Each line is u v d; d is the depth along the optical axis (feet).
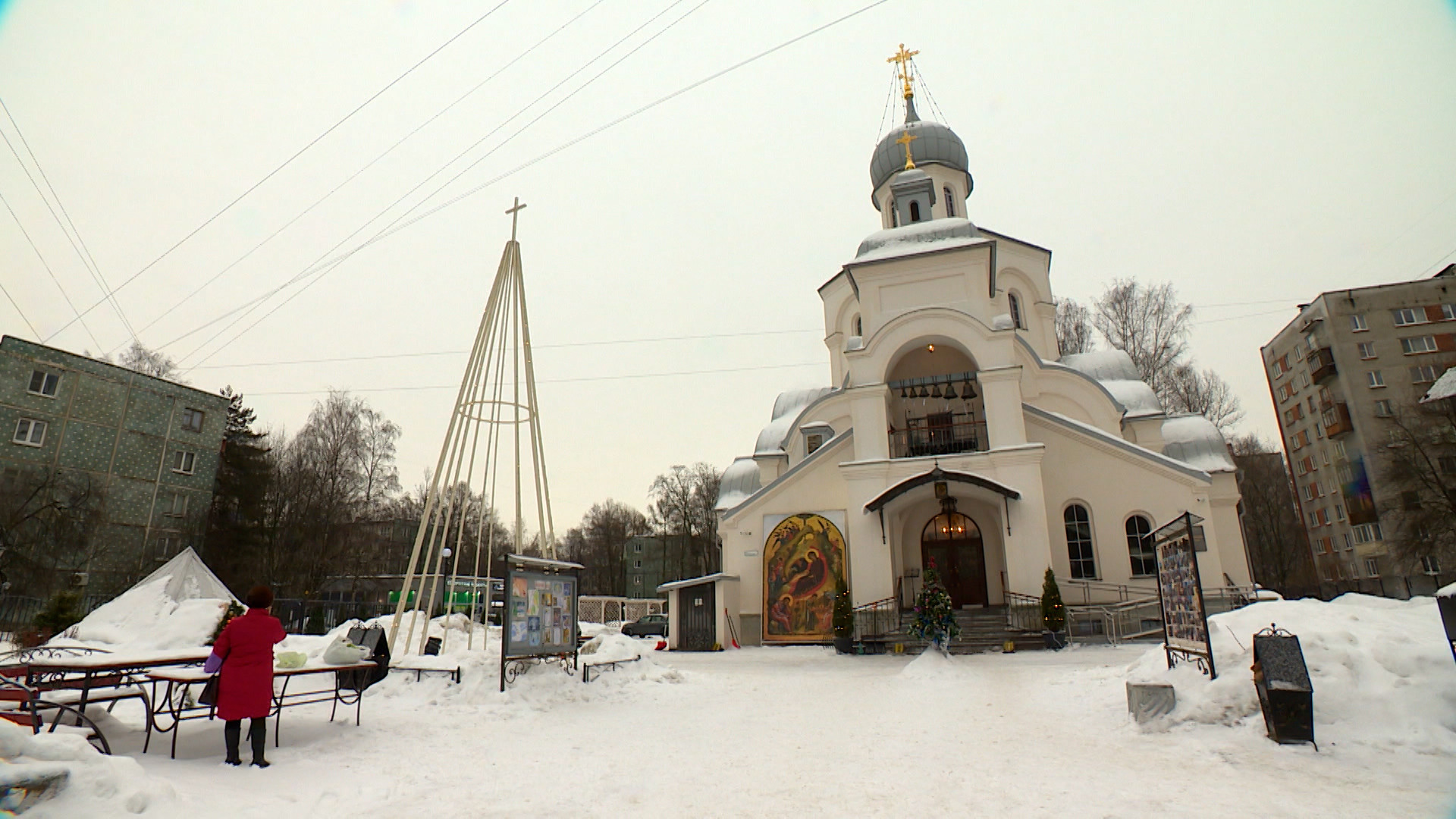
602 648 49.49
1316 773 21.30
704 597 91.15
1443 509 116.57
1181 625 32.81
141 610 42.75
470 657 39.60
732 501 113.91
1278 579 181.16
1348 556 162.91
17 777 14.56
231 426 148.66
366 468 159.02
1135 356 143.54
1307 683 24.25
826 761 24.84
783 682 48.75
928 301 87.45
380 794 20.47
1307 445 177.88
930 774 22.49
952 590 85.46
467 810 19.25
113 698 23.94
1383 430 152.66
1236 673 28.27
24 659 26.61
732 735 29.94
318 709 33.27
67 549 104.53
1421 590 141.79
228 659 22.79
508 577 38.68
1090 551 81.20
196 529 125.90
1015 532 75.20
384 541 168.45
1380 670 25.90
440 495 51.24
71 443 112.16
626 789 21.35
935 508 88.17
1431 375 153.69
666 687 44.70
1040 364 95.81
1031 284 113.60
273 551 140.97
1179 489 79.00
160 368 154.10
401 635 55.52
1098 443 82.79
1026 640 70.38
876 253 93.09
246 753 24.17
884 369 84.99
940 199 120.47
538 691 38.47
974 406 92.43
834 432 105.81
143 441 121.19
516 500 52.90
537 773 23.41
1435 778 20.52
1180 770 22.22
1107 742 26.50
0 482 102.94
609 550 274.98
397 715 32.45
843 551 85.81
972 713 33.78
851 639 74.90
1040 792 20.17
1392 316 159.43
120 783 16.26
